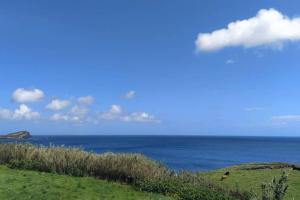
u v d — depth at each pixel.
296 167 31.36
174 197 19.36
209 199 19.16
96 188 19.22
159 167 23.39
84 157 22.42
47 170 21.91
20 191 17.09
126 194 18.94
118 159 22.56
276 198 16.50
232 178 27.58
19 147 24.03
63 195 17.28
